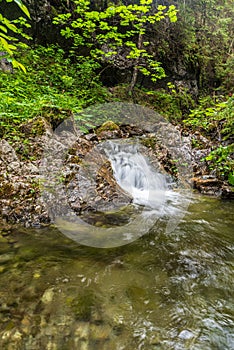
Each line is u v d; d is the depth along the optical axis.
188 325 1.54
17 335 1.40
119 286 1.86
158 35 10.18
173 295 1.81
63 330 1.45
